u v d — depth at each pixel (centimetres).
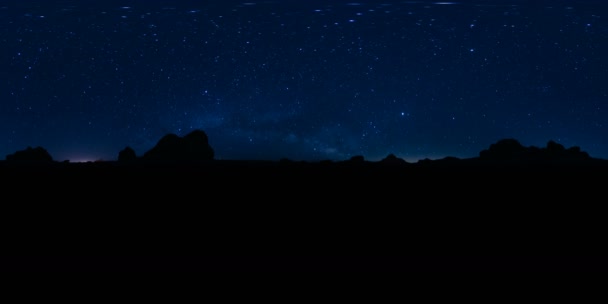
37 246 256
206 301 214
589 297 218
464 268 242
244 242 266
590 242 267
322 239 269
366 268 244
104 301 212
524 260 243
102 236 267
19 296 216
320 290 217
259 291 221
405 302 212
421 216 289
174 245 259
